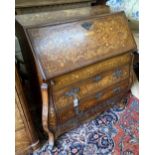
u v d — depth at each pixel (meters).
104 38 1.08
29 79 1.26
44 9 1.45
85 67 1.02
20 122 1.02
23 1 1.34
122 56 1.18
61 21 1.01
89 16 1.10
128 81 1.36
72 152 1.19
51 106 1.00
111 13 1.18
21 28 0.95
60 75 0.93
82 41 1.01
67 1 1.52
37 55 0.89
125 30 1.18
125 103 1.56
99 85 1.17
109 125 1.38
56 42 0.95
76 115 1.17
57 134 1.19
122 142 1.25
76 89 1.06
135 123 1.38
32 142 1.14
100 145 1.23
